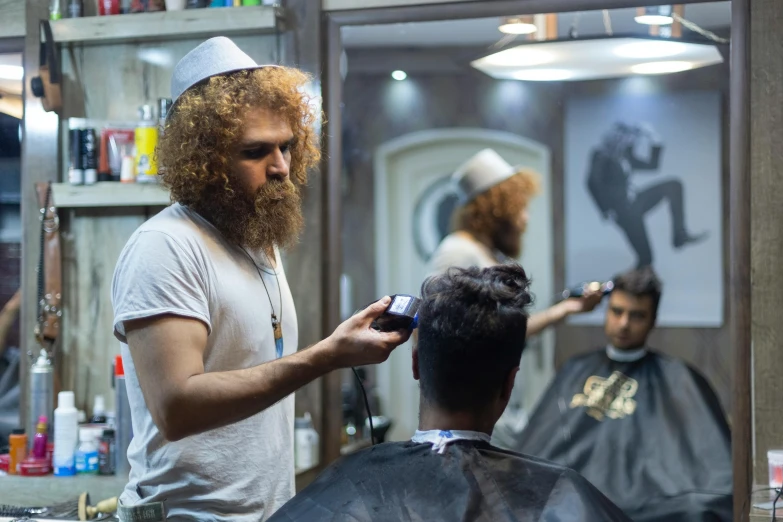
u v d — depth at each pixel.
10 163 2.50
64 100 2.45
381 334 1.44
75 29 2.37
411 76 4.57
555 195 4.59
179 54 2.38
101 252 2.43
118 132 2.37
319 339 2.33
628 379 3.28
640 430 3.16
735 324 2.03
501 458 1.42
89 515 2.07
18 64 2.46
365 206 4.73
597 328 4.49
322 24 2.33
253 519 1.58
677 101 4.41
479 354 1.41
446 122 4.63
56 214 2.41
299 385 1.45
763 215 1.99
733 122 2.04
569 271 4.60
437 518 1.35
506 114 4.59
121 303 1.47
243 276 1.58
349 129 4.71
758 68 1.99
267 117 1.56
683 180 4.45
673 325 4.51
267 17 2.26
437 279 1.48
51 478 2.23
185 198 1.57
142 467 1.60
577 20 2.55
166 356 1.42
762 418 2.00
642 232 4.52
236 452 1.57
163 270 1.45
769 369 1.99
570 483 1.38
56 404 2.42
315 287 2.33
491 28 2.82
